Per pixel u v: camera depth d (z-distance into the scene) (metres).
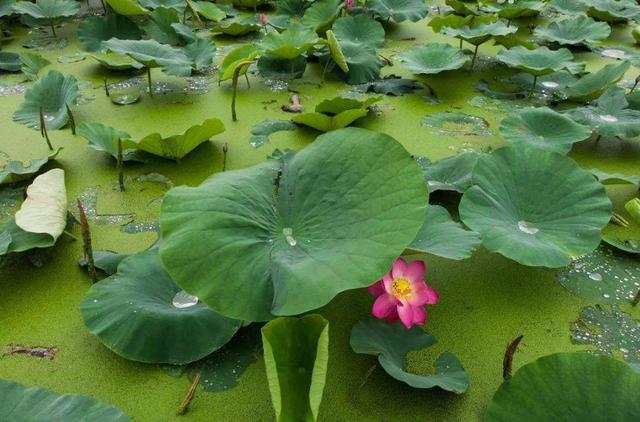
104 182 2.56
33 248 2.18
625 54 4.07
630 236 2.36
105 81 3.20
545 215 2.16
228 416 1.74
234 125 3.00
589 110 2.93
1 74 3.51
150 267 2.00
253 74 3.61
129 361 1.85
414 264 1.89
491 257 2.24
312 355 1.66
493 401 1.66
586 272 2.20
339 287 1.65
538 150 2.27
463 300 2.08
